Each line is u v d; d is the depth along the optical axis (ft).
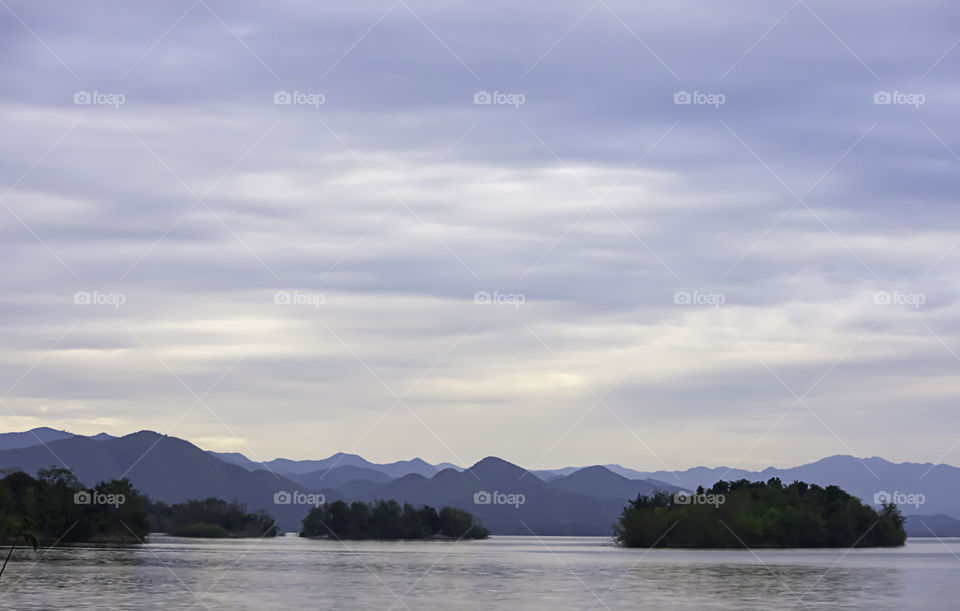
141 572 460.55
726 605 340.59
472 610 322.34
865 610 326.03
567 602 348.59
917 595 378.32
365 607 327.67
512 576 476.95
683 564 589.32
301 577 457.27
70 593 355.56
